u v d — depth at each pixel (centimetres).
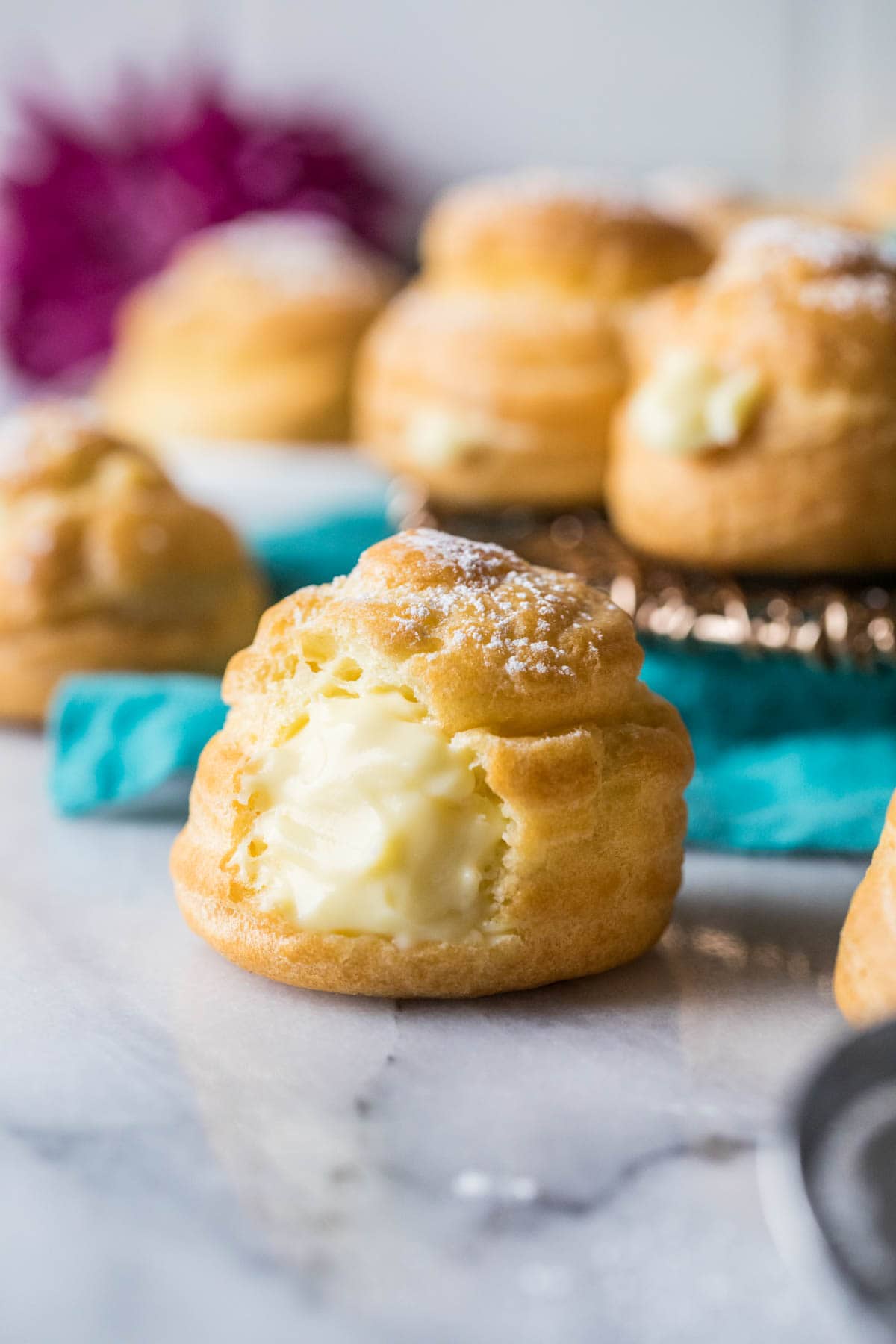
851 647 44
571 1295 33
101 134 75
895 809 39
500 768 39
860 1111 33
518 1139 37
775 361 47
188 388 67
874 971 38
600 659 40
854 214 65
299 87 78
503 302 55
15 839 46
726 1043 39
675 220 57
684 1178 36
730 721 47
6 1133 37
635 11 75
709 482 47
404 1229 35
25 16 79
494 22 76
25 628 49
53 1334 31
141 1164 36
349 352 67
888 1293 29
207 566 50
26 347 76
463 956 39
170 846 45
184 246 74
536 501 54
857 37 73
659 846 40
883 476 46
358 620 39
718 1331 32
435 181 78
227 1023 39
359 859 39
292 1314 32
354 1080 38
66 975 40
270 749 40
